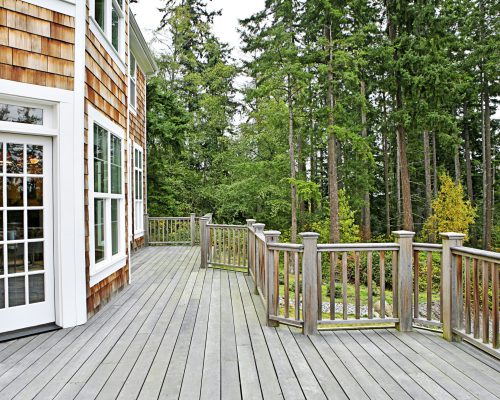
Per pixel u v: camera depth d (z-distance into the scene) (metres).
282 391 2.39
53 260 3.76
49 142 3.74
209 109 19.20
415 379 2.57
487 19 16.22
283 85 13.48
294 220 14.05
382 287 3.61
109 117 4.95
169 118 14.28
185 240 11.30
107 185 4.89
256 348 3.14
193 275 6.53
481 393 2.37
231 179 18.11
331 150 13.80
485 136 17.41
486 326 2.93
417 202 21.47
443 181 16.22
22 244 3.57
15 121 3.53
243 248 6.82
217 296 5.02
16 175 3.53
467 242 18.00
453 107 18.98
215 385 2.47
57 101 3.68
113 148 5.25
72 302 3.76
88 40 4.16
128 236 5.88
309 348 3.15
